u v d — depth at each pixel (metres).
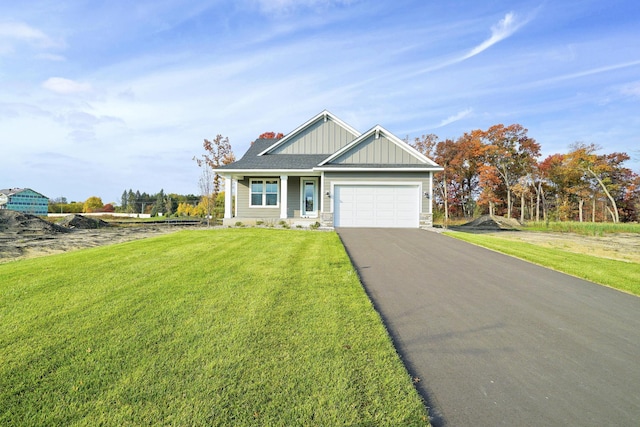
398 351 3.49
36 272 6.07
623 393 2.78
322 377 2.80
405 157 16.08
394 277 6.51
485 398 2.68
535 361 3.31
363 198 15.62
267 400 2.47
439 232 13.39
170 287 5.23
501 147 40.69
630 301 5.24
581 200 40.72
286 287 5.32
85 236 13.45
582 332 4.04
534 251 9.39
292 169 16.41
